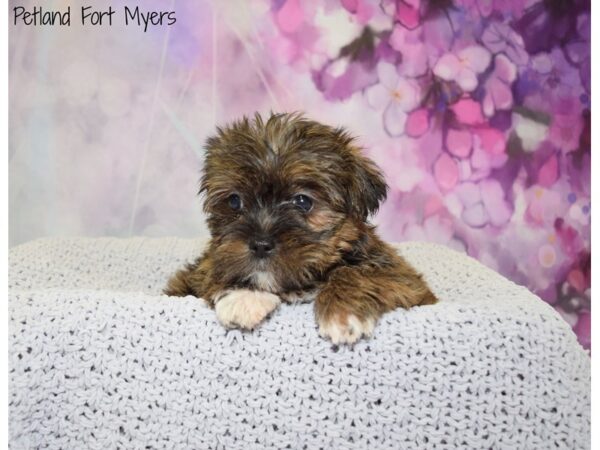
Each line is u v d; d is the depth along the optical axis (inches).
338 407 10.8
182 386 10.9
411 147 21.7
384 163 21.8
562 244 22.5
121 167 21.6
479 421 10.9
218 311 10.9
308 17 21.0
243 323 10.8
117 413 10.9
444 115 21.6
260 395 10.8
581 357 11.6
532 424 11.0
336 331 10.5
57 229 21.8
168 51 21.1
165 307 11.2
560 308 22.8
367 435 10.8
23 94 21.0
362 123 21.5
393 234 22.1
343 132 13.6
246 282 11.8
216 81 21.2
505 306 11.6
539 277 22.6
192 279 14.2
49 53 20.9
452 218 22.2
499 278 15.2
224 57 21.1
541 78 21.7
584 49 21.6
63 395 11.0
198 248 18.8
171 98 21.3
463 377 10.9
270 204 12.1
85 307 11.2
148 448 10.9
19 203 21.5
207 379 10.9
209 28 21.0
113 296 11.5
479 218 22.2
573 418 11.1
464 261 17.1
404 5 21.1
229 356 10.9
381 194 13.2
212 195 12.8
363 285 11.2
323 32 21.1
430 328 10.9
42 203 21.6
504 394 10.9
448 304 11.6
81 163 21.5
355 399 10.8
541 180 22.2
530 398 11.0
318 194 12.1
